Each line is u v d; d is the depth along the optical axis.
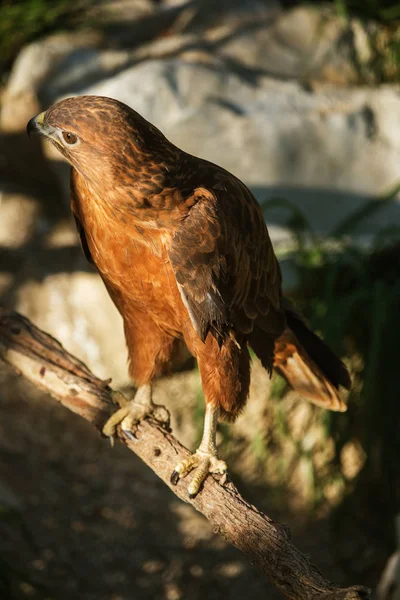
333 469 11.08
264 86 11.74
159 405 6.02
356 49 12.30
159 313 5.71
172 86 11.20
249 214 5.59
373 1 12.50
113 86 11.25
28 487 11.10
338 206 11.17
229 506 5.14
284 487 11.59
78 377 6.06
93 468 11.84
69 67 11.99
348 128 11.34
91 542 10.75
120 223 5.17
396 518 9.92
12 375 12.55
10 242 12.48
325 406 6.62
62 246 12.47
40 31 12.85
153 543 11.09
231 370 5.60
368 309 10.50
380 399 10.35
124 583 10.38
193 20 12.77
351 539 11.17
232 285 5.54
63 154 5.01
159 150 5.02
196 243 5.15
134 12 13.19
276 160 11.04
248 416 11.51
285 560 4.61
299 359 6.39
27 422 12.04
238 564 11.02
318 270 10.73
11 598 8.48
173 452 5.59
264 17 12.68
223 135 10.98
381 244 10.74
